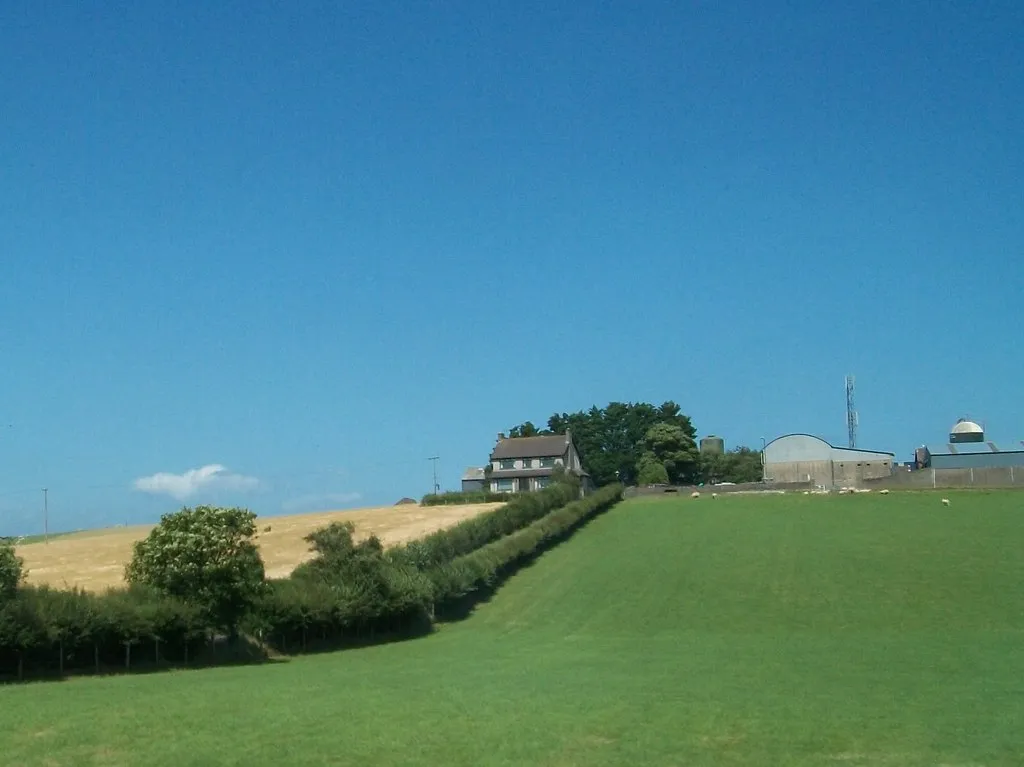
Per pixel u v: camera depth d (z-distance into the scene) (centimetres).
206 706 2561
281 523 9319
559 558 7412
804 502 9656
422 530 8319
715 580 6412
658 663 3778
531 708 2494
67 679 3653
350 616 4844
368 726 2225
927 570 6384
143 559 4444
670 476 16038
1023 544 7012
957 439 14125
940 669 3450
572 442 15188
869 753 1973
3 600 3800
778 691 2853
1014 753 1975
